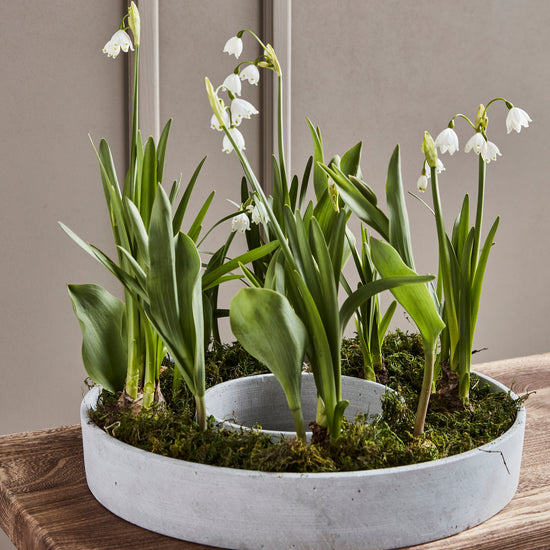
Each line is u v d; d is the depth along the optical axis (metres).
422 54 2.07
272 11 1.81
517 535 0.61
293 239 0.64
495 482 0.63
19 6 1.58
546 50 2.28
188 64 1.76
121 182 1.73
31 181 1.64
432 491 0.58
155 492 0.60
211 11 1.77
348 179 0.73
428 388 0.67
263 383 0.80
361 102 2.00
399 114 2.06
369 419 0.79
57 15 1.62
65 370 1.73
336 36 1.94
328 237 0.76
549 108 2.32
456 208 2.21
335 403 0.63
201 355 0.66
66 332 1.73
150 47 1.67
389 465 0.61
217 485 0.57
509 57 2.22
